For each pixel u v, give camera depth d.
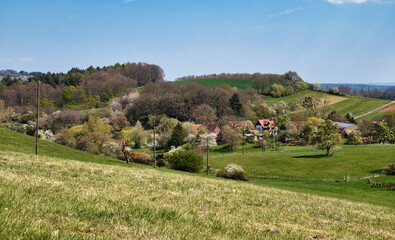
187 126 131.75
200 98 170.00
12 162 22.44
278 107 185.50
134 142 130.38
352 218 18.94
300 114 165.38
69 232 7.80
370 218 19.86
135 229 9.03
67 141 101.50
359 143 119.94
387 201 43.38
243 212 15.76
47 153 44.00
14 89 161.62
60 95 167.75
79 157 47.59
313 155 90.12
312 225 14.79
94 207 10.90
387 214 23.83
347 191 52.84
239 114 165.12
